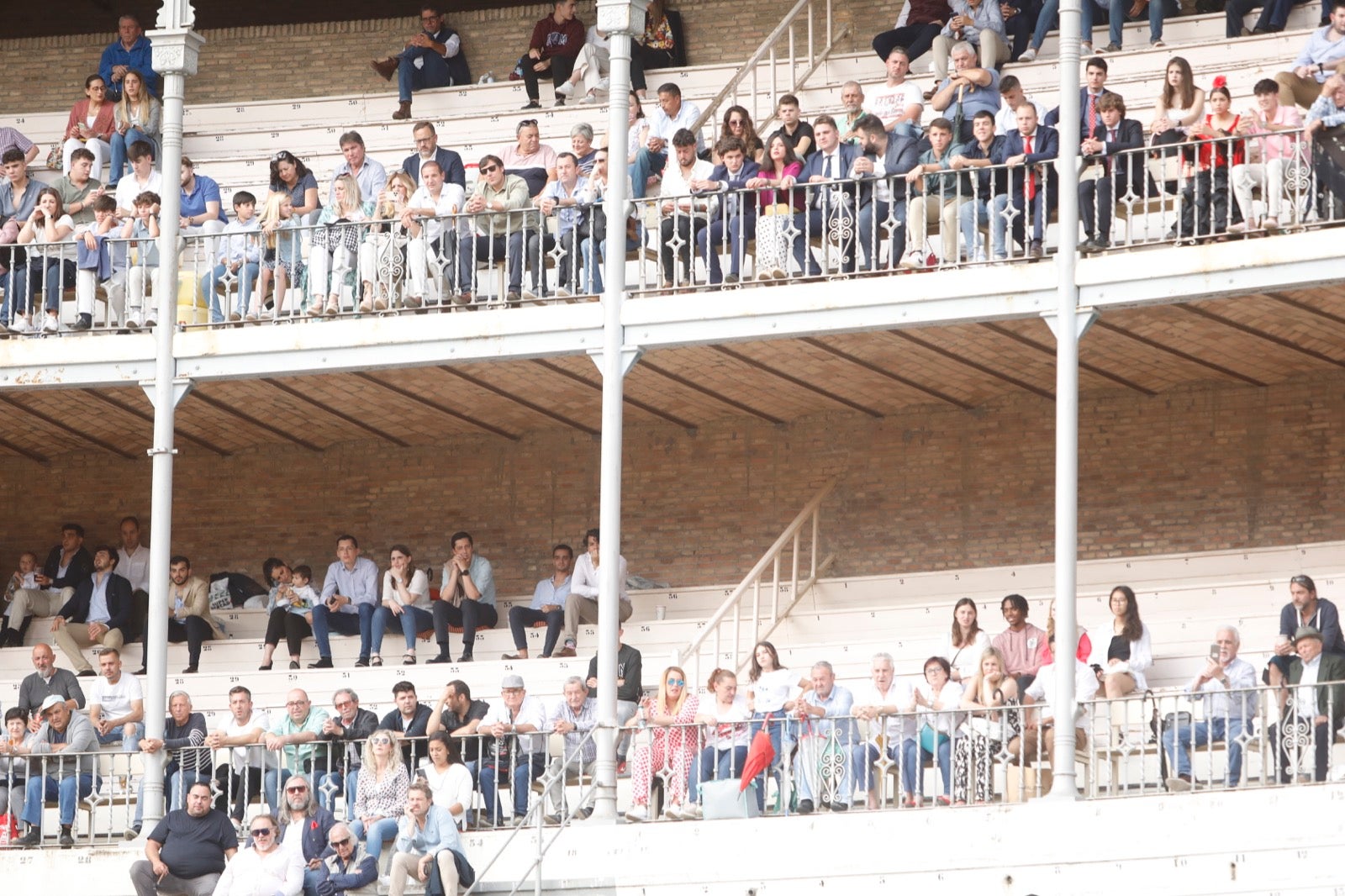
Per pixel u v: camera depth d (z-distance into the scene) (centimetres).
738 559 5216
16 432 5391
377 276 4338
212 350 4347
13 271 4522
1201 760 3825
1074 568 3691
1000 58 5234
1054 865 3500
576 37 5853
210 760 4119
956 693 3844
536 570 5344
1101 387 4959
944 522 5075
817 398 5038
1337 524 4756
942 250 4000
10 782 4084
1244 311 4284
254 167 5775
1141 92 5159
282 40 6500
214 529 5553
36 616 5188
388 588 4841
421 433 5406
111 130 5616
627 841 3734
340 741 4000
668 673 3962
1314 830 3362
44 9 6606
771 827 3656
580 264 4391
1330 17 4625
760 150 4481
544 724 4022
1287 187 3891
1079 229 4003
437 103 6003
